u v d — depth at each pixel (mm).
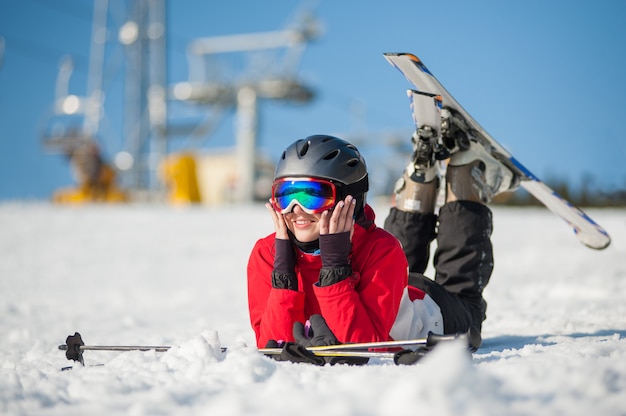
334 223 3541
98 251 13289
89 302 7961
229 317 6230
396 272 3711
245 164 41812
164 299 8078
